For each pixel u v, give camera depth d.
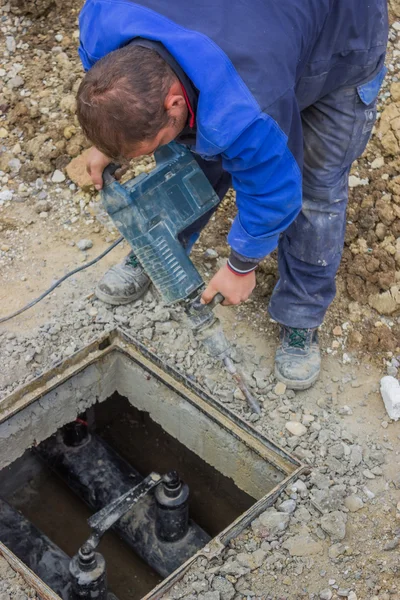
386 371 2.88
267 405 2.75
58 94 3.65
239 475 2.84
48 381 2.81
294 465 2.58
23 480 3.44
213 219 3.29
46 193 3.37
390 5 3.82
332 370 2.88
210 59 1.68
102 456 3.38
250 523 2.43
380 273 3.07
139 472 3.51
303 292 2.67
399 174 3.38
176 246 2.27
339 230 2.52
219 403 2.72
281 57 1.75
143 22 1.72
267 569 2.33
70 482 3.35
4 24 3.90
